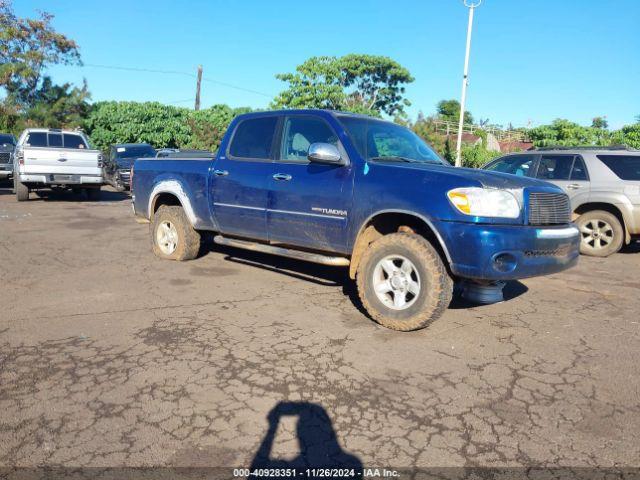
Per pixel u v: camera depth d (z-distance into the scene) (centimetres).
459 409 302
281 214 511
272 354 374
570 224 455
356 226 450
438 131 3556
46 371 338
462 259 389
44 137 1365
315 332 420
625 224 774
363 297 441
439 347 395
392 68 3622
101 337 398
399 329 424
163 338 399
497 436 275
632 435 278
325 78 3306
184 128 3003
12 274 584
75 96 3128
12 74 2931
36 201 1364
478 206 387
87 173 1311
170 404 299
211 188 584
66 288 531
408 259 413
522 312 493
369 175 445
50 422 278
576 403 312
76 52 3159
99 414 287
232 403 302
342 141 477
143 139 2855
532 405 309
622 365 371
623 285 615
